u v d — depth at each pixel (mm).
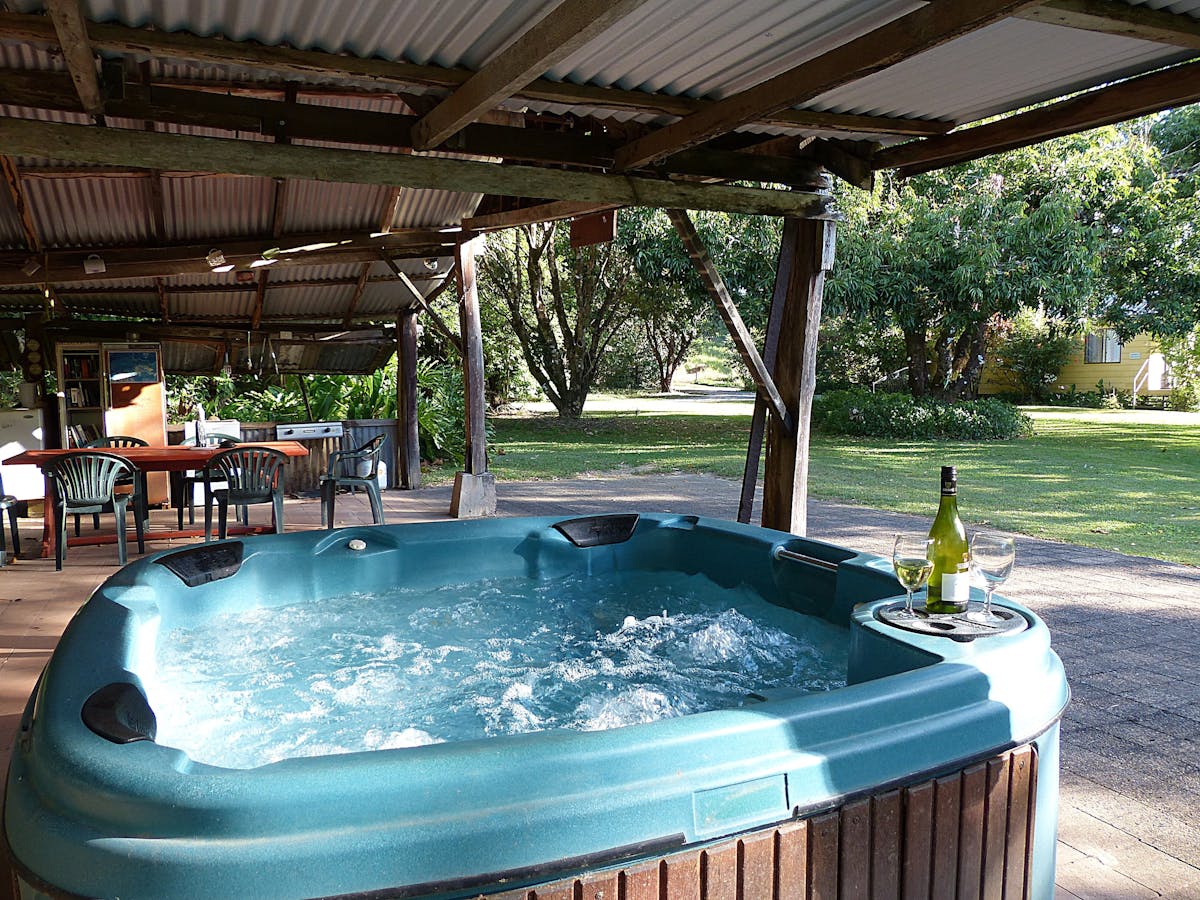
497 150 3490
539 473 9320
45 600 4234
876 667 1964
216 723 2305
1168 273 12117
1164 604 4332
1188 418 15898
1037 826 1774
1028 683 1786
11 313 7508
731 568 3590
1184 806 2355
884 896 1539
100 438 6688
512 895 1262
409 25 2406
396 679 2664
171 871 1195
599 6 1882
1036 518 6672
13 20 2398
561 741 1394
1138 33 2127
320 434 7969
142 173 5043
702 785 1379
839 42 2514
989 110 3326
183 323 7770
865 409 13445
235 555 3250
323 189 5754
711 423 15492
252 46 2561
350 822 1254
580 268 15031
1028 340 19656
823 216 4047
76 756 1397
